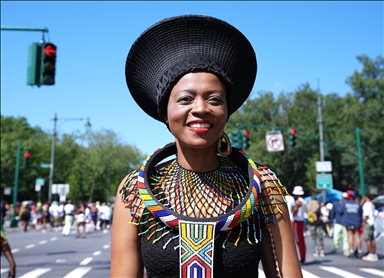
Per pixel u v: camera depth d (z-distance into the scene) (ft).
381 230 34.50
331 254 40.96
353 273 29.27
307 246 50.29
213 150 5.28
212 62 4.98
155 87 5.36
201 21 5.12
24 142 160.15
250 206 4.78
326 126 156.97
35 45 35.27
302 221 33.55
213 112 4.88
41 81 34.81
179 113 4.91
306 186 164.96
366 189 148.66
